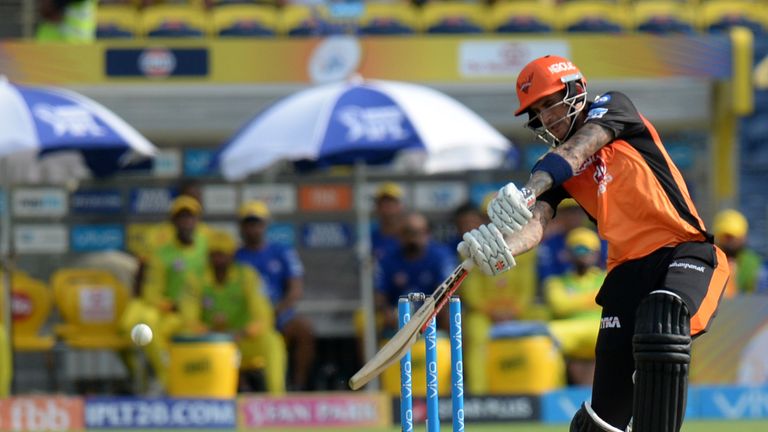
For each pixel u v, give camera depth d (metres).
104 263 39.72
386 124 33.34
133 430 32.91
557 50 41.66
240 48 41.00
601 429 15.47
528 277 35.25
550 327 34.34
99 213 42.12
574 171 14.91
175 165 42.53
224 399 32.97
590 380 34.84
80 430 32.84
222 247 35.31
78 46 40.53
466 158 37.91
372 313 34.97
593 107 15.65
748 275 38.62
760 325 34.19
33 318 37.69
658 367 14.52
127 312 35.88
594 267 35.00
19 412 32.81
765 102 49.88
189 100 41.16
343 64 41.03
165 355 35.47
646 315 14.71
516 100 41.97
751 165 48.84
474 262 15.09
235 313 35.62
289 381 38.09
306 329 37.41
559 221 38.88
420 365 32.81
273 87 41.38
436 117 33.97
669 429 14.61
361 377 15.09
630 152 15.42
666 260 15.17
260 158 34.31
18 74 40.22
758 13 48.19
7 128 32.59
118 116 40.88
